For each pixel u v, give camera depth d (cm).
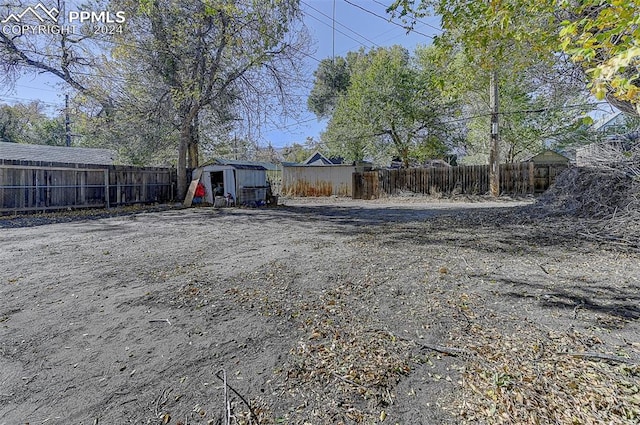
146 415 147
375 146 1827
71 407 152
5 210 841
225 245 504
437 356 190
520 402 149
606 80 152
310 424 141
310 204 1354
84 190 1015
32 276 342
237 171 1227
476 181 1383
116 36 1045
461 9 433
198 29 1054
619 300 257
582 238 465
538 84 678
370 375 173
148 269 370
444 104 1673
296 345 205
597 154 573
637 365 172
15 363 186
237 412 148
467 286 302
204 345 205
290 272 356
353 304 267
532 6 334
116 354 195
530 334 210
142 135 1300
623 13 158
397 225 684
